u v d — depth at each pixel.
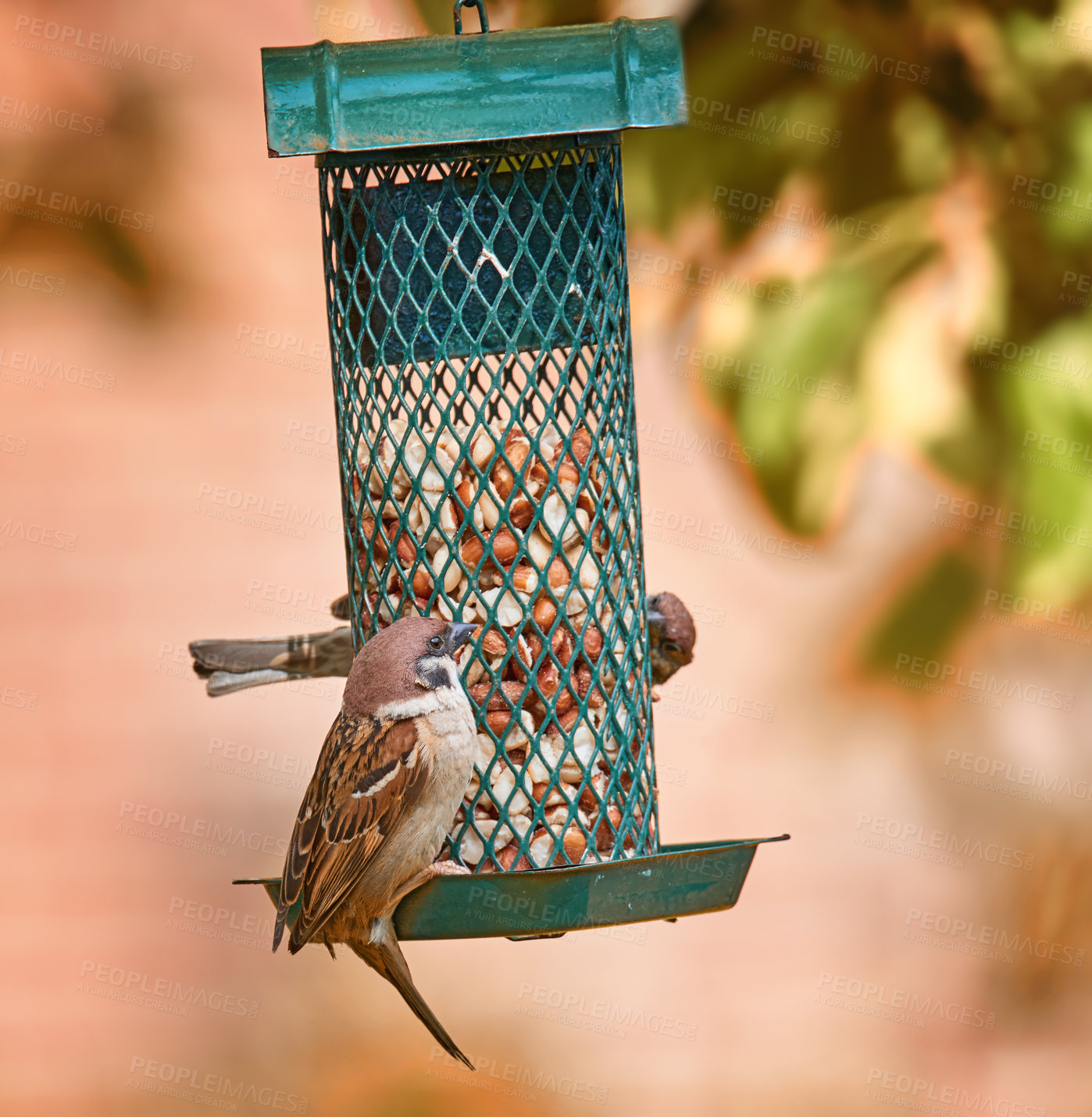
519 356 9.11
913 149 9.38
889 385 9.05
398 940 8.18
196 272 13.41
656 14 9.57
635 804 8.79
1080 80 9.46
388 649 8.17
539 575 8.37
